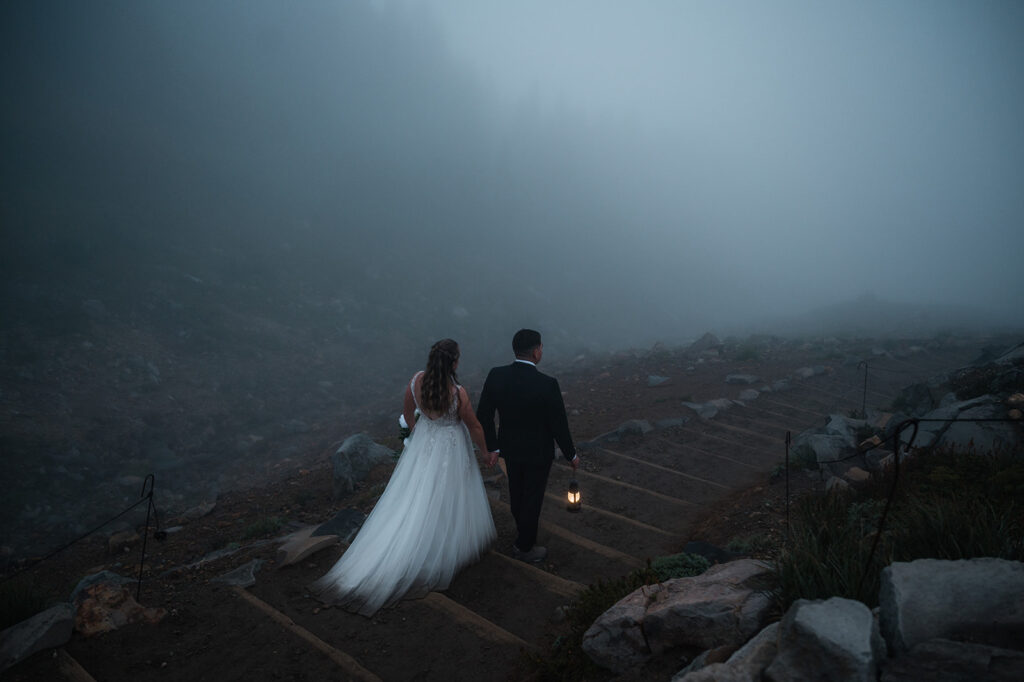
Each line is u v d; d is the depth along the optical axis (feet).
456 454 13.32
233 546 16.28
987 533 9.11
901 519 11.14
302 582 13.12
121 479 32.30
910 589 6.47
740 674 6.39
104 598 11.41
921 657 5.67
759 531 14.12
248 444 40.19
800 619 6.13
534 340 13.71
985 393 22.54
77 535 26.27
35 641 10.07
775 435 27.66
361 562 12.73
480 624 11.32
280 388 51.75
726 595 8.58
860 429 22.49
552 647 10.32
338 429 42.83
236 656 10.39
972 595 6.37
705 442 26.23
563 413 13.55
